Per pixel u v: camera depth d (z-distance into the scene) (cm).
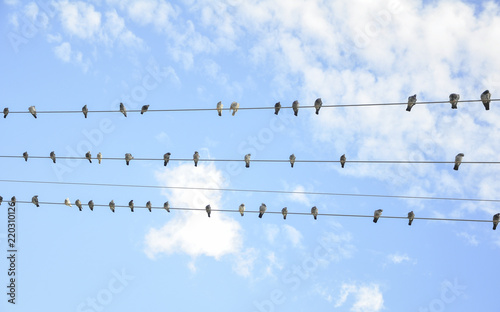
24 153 3419
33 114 3397
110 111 3362
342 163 3158
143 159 3369
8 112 3388
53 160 3419
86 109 3381
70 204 3494
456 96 2838
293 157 3222
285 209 3325
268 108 3106
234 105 3228
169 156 3353
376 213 3198
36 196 3494
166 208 3412
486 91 2858
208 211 3381
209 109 3042
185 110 3122
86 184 3434
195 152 3369
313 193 3241
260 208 3350
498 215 3081
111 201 3472
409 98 2898
